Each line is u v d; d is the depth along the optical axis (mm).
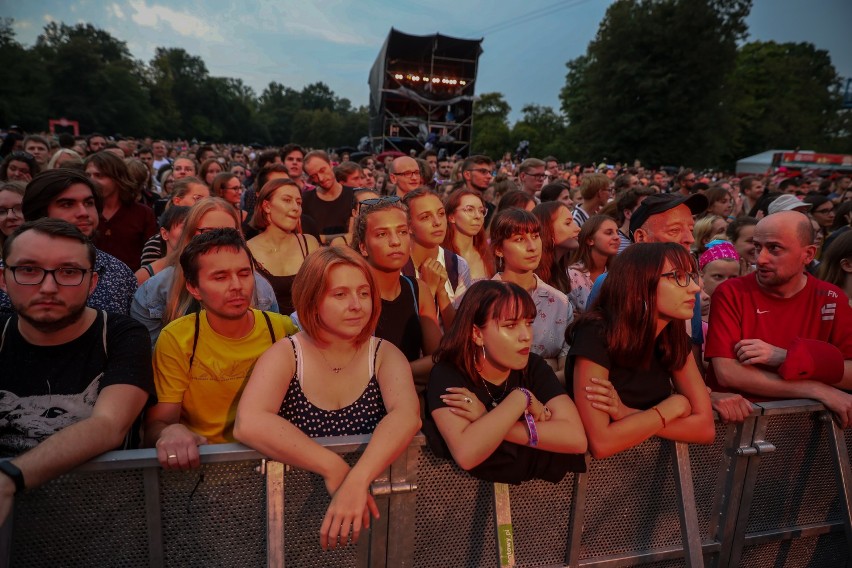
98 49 85188
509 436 1701
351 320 1697
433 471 1806
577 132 50969
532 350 2932
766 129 61938
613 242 3473
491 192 7145
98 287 2525
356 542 1781
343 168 7078
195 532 1657
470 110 24375
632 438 1858
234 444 1647
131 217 4398
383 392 1803
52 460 1443
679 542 2133
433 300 2771
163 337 1977
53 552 1572
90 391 1725
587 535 2008
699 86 44438
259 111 146250
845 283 2852
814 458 2264
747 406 2096
